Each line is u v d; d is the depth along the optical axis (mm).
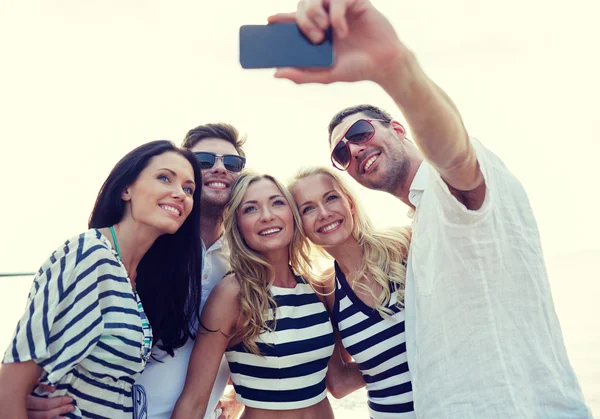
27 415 1850
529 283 2053
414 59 1306
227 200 2957
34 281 1997
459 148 1575
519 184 2184
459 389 2002
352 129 2787
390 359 2535
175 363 2584
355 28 1243
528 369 2004
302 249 2951
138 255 2299
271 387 2602
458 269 2027
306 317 2715
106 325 1974
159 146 2355
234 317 2619
